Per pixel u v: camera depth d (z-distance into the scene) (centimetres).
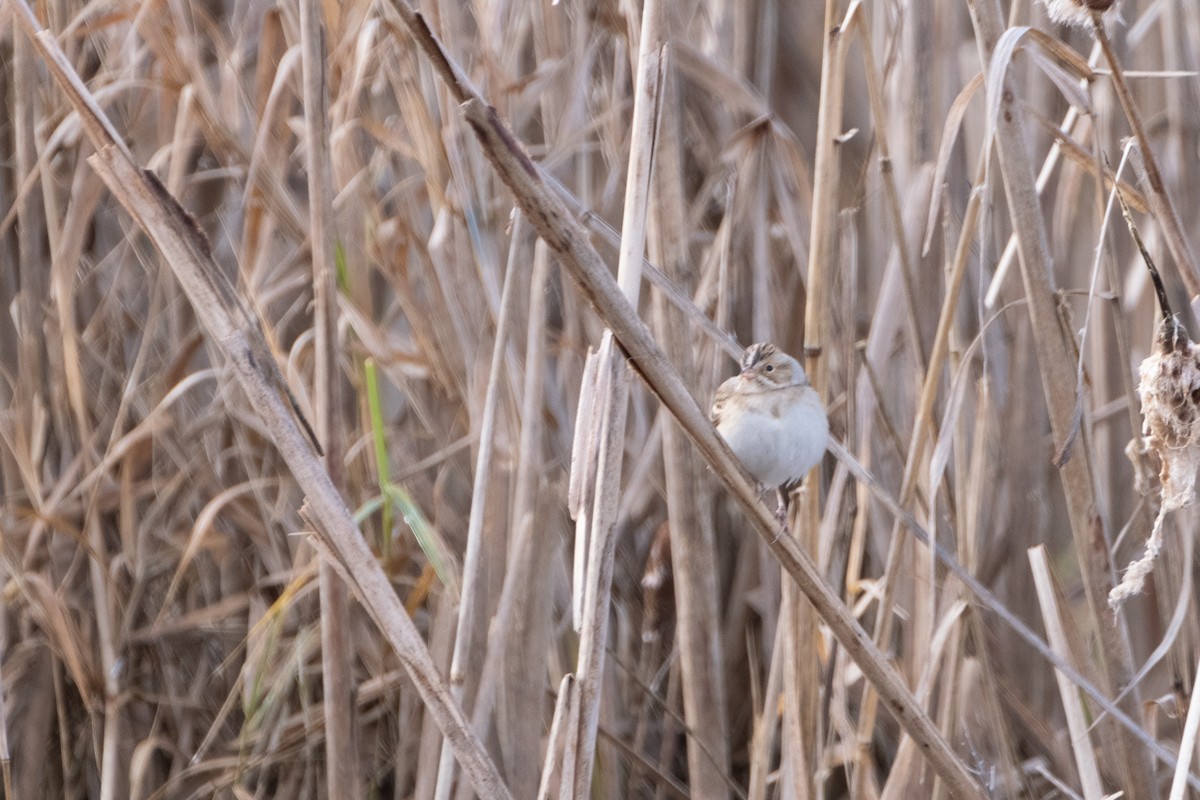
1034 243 710
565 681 607
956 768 635
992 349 976
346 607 782
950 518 934
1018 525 981
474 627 888
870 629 993
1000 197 977
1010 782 846
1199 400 589
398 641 595
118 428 977
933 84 980
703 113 1066
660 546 1017
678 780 1044
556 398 973
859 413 940
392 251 939
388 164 971
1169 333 600
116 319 1057
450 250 905
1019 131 700
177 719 1052
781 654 835
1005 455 980
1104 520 738
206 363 1097
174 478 1043
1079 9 634
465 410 945
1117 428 989
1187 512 695
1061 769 941
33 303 1009
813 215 739
